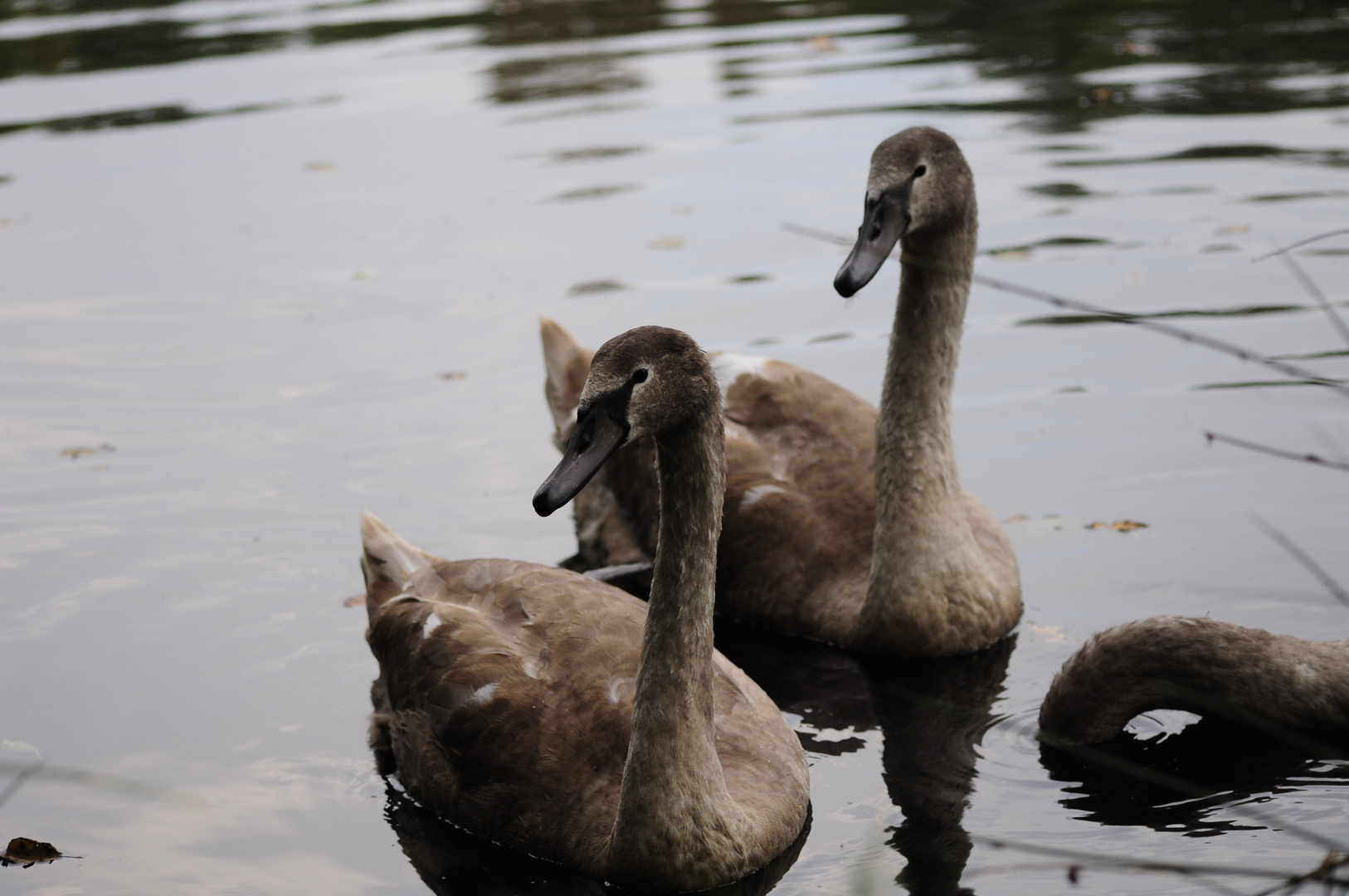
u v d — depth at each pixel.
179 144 23.09
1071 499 13.16
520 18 30.23
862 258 11.05
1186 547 12.23
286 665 11.23
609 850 8.66
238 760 10.09
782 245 18.45
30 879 8.80
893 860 8.65
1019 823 8.95
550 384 14.58
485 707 9.44
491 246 18.94
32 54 28.59
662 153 21.66
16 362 16.64
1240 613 11.16
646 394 8.17
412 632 10.15
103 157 22.75
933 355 11.41
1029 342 16.25
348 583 12.38
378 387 15.80
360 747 10.28
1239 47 24.78
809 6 30.06
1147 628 9.68
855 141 21.55
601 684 9.44
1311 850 8.40
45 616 11.95
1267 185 19.02
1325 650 9.58
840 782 9.63
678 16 29.94
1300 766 9.38
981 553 11.73
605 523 13.82
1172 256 17.34
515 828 9.16
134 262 19.09
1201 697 9.62
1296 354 15.04
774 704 10.26
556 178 21.00
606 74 25.75
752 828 8.68
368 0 32.19
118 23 30.59
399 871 8.91
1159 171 19.80
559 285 17.75
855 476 12.89
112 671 11.18
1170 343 15.71
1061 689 9.85
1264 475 13.23
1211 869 7.01
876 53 26.17
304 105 24.72
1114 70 24.14
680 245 18.62
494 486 13.88
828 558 12.41
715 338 16.31
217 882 8.76
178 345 16.94
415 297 17.77
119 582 12.41
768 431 13.49
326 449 14.61
